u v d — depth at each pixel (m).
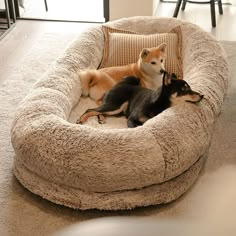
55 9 4.07
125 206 1.60
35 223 1.60
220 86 2.13
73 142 1.60
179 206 1.66
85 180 1.56
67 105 2.02
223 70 2.24
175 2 4.30
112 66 2.57
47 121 1.71
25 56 3.12
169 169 1.61
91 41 2.52
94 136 1.61
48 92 1.96
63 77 2.14
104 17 3.76
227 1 4.28
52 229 1.58
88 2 4.23
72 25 3.73
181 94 1.85
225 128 2.21
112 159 1.55
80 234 0.63
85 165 1.55
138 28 2.73
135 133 1.64
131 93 2.12
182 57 2.55
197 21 3.83
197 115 1.84
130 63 2.55
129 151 1.57
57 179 1.62
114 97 2.11
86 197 1.60
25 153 1.66
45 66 2.96
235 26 3.71
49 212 1.65
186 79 2.20
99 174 1.54
